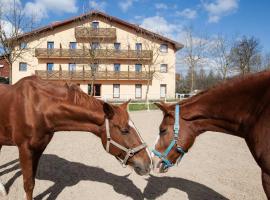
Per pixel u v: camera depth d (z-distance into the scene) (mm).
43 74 38188
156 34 40219
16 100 3877
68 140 9492
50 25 38906
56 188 4969
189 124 3361
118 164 6488
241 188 5105
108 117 3541
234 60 38188
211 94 3225
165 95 40656
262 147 2809
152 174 5797
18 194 4684
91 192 4824
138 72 39906
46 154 7352
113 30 39094
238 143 9367
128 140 3510
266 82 2867
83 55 37500
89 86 40344
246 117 3023
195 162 6809
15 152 7402
